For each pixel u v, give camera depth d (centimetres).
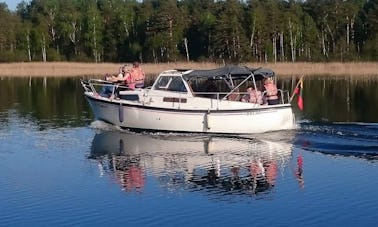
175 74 2059
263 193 1289
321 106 2908
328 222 1091
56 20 9306
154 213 1154
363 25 8631
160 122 2067
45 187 1361
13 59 8450
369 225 1072
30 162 1642
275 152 1728
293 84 4238
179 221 1104
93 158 1689
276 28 8025
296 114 2586
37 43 8850
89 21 9044
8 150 1822
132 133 2106
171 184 1380
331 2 8769
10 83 4672
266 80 2078
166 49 8212
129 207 1195
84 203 1227
